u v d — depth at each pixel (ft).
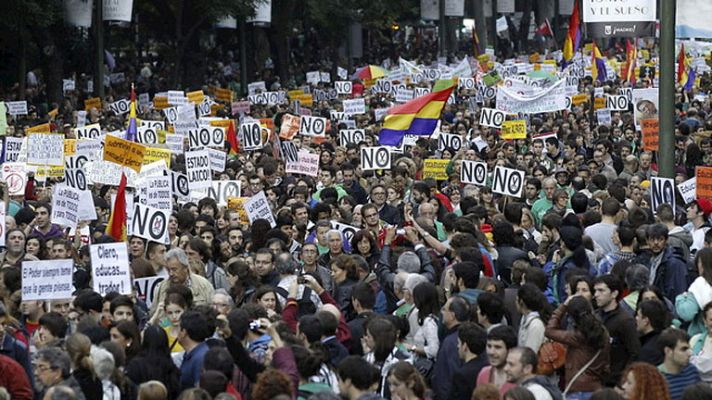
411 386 34.53
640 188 71.36
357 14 235.40
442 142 99.91
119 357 37.76
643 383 32.17
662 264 49.55
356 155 94.12
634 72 165.58
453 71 166.81
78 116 121.29
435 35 319.27
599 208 65.98
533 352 35.76
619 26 70.33
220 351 36.35
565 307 39.86
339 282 50.67
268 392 32.12
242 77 199.00
